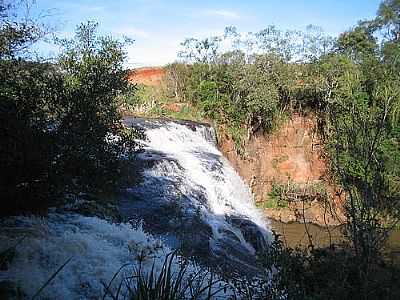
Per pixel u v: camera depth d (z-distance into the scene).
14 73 9.41
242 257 12.73
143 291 4.16
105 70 12.67
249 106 25.83
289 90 26.97
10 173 8.54
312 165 26.05
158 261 8.81
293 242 16.84
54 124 9.74
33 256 7.57
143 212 12.65
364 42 30.12
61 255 7.84
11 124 8.27
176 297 4.34
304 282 5.07
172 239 11.52
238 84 25.98
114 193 13.00
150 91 29.20
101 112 11.60
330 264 5.11
